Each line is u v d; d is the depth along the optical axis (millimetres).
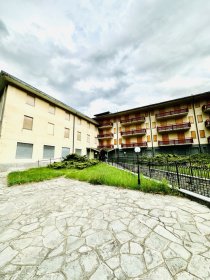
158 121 25562
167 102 23641
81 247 2688
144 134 26688
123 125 29844
